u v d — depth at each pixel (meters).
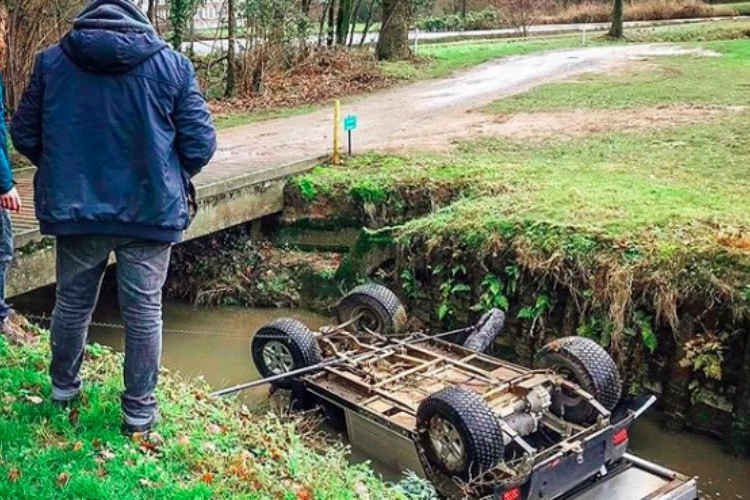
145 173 3.72
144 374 4.02
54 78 3.69
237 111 16.62
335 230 10.90
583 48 27.03
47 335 5.61
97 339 9.09
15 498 3.43
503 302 8.45
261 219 11.11
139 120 3.68
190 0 17.39
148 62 3.69
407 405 6.28
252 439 4.55
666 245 7.62
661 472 6.08
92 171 3.71
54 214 3.69
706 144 11.98
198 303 10.53
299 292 10.44
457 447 5.69
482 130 13.77
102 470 3.74
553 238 8.18
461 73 21.34
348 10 22.84
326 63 20.59
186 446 4.07
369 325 8.27
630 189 9.63
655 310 7.39
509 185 10.09
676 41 28.64
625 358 7.54
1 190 4.67
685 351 7.14
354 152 12.38
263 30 18.48
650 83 17.88
